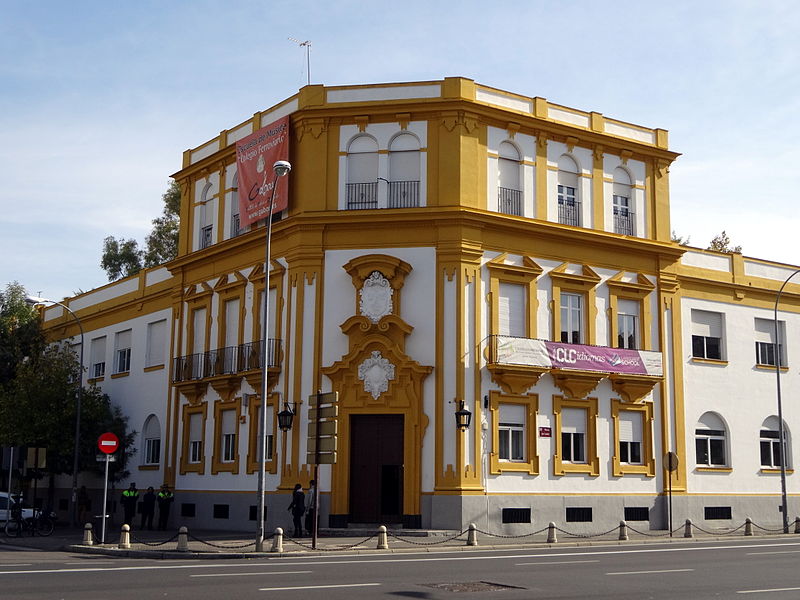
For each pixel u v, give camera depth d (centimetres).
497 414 3092
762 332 3931
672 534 3303
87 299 4803
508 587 1588
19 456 3712
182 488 3706
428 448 3009
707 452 3650
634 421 3422
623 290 3472
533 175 3325
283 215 3312
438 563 2062
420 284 3106
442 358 3042
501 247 3203
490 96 3269
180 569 1892
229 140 3712
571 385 3238
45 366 4297
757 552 2455
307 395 3125
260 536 2391
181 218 3972
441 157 3166
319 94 3266
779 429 3581
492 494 3030
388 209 3122
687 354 3641
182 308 3912
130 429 4181
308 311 3169
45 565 1997
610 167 3534
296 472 3094
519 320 3216
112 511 4134
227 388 3494
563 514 3167
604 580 1711
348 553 2405
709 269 3788
